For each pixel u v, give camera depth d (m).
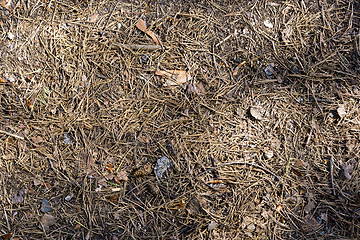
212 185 0.90
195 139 0.91
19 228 0.87
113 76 0.91
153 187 0.89
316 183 0.90
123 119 0.91
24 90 0.90
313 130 0.92
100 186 0.89
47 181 0.88
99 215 0.88
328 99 0.92
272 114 0.92
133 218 0.88
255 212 0.89
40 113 0.90
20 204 0.88
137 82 0.92
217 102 0.92
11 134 0.89
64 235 0.88
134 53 0.92
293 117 0.92
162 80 0.92
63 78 0.91
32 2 0.91
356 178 0.90
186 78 0.92
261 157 0.91
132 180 0.89
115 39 0.92
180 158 0.90
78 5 0.92
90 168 0.89
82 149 0.90
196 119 0.91
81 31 0.92
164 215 0.89
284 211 0.89
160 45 0.92
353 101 0.92
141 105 0.91
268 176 0.90
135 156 0.90
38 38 0.91
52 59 0.91
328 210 0.90
